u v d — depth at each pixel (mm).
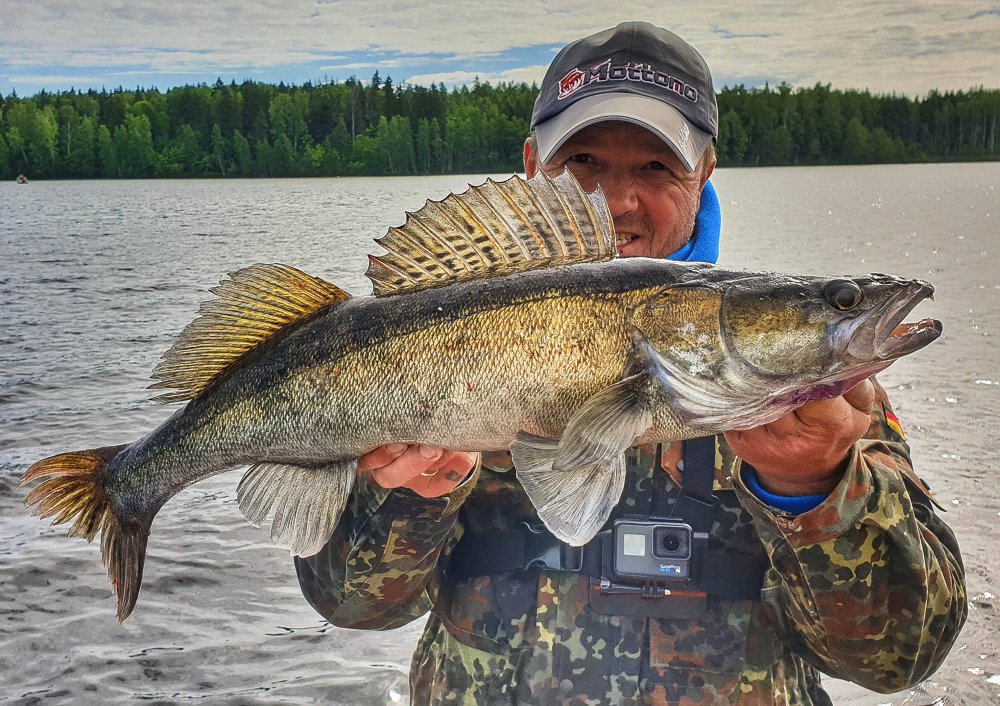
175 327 4004
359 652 1336
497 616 756
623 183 836
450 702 761
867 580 651
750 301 632
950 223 10523
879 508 644
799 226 10109
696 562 735
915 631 661
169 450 751
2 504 1888
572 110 840
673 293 642
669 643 732
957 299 4484
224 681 1258
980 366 2881
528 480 635
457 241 673
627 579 737
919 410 2396
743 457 652
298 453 711
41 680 1262
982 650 1275
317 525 708
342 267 6145
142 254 7445
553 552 750
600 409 618
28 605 1466
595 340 642
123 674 1272
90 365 3184
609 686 732
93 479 781
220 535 1733
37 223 11430
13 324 4059
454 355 657
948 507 1734
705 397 634
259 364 718
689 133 834
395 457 689
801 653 744
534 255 668
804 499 653
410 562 743
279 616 1440
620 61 844
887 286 626
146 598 1494
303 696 1218
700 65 874
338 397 686
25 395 2750
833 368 625
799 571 687
